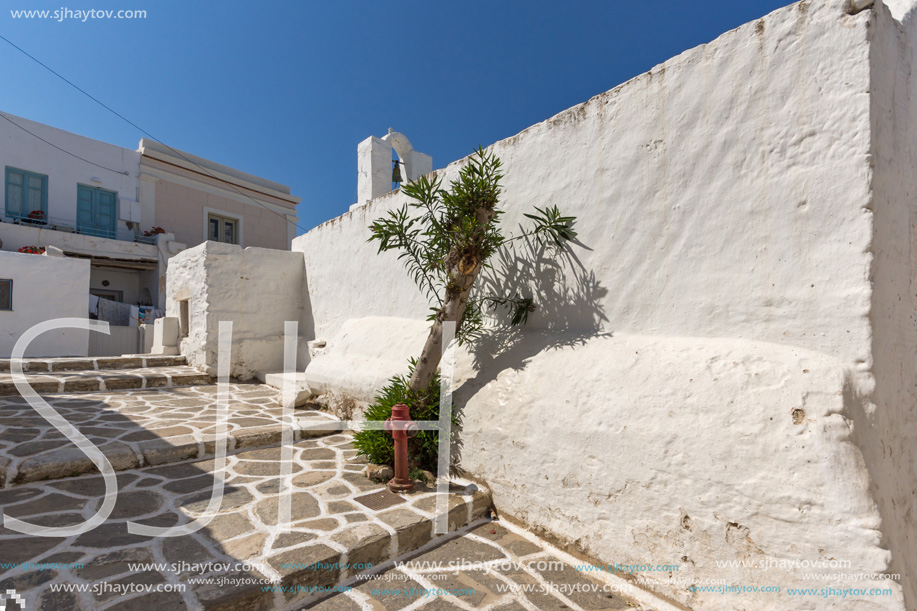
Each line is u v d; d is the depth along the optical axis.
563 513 3.04
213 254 7.44
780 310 2.62
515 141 4.43
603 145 3.63
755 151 2.76
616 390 2.99
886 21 2.51
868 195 2.31
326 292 7.69
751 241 2.76
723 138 2.91
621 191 3.48
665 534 2.54
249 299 7.83
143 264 15.39
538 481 3.21
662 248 3.21
